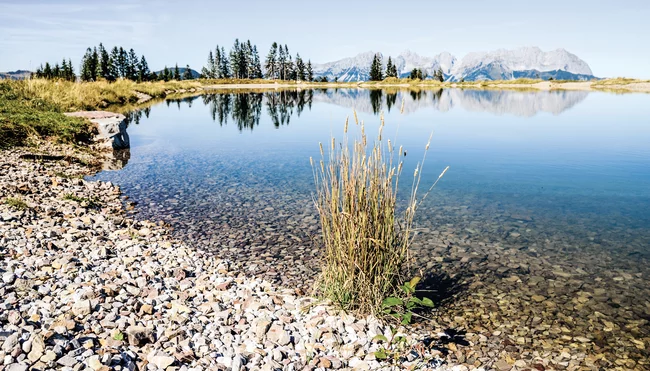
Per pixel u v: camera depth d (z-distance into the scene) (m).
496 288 5.82
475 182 11.56
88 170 12.26
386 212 4.99
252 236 7.63
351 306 5.02
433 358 4.28
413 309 5.25
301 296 5.43
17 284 4.62
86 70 110.81
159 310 4.70
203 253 6.84
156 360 3.72
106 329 4.07
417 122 25.69
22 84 21.91
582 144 17.75
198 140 18.67
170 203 9.44
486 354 4.41
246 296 5.29
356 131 21.72
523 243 7.34
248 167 13.22
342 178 4.94
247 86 95.62
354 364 4.06
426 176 12.27
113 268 5.66
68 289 4.77
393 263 5.15
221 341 4.25
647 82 75.56
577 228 8.06
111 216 8.27
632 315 5.18
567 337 4.74
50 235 6.46
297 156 15.02
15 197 8.07
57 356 3.47
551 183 11.45
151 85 59.47
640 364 4.29
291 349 4.22
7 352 3.41
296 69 132.25
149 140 18.61
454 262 6.60
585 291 5.75
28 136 13.87
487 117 28.61
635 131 21.61
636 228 8.07
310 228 8.05
